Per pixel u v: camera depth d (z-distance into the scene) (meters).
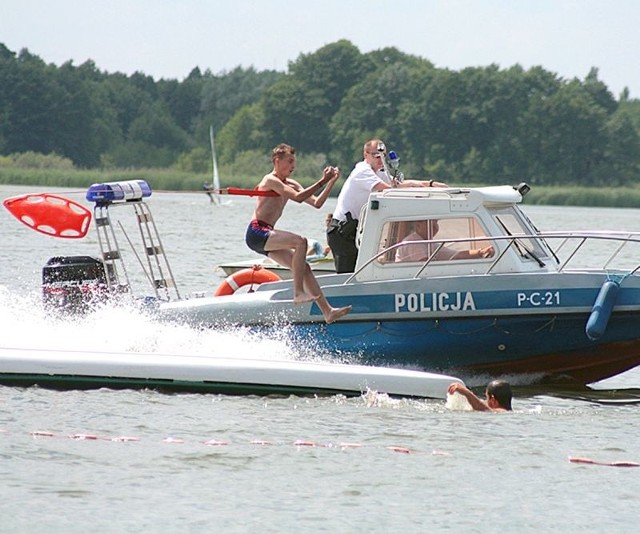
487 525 26.56
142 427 34.03
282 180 41.19
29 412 35.56
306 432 33.88
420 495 28.39
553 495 28.64
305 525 26.28
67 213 45.62
